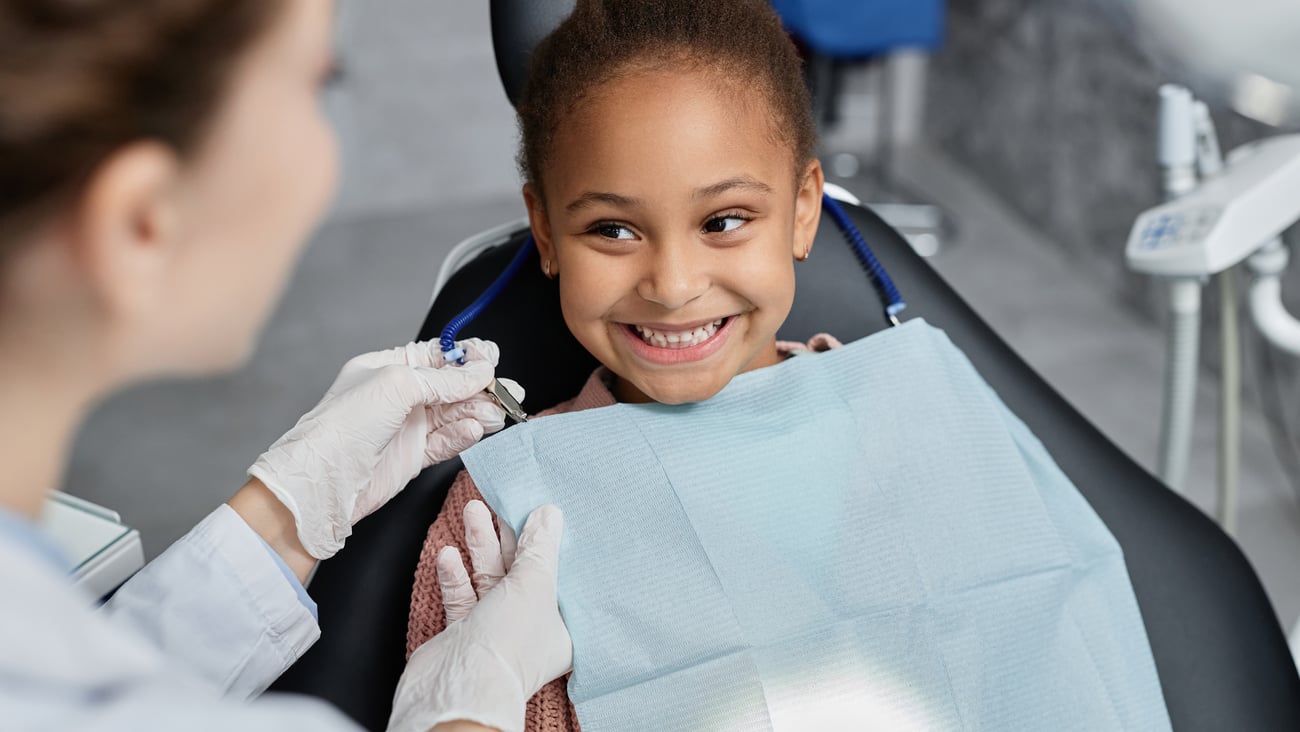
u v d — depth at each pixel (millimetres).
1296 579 1753
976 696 820
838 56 2447
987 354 1013
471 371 836
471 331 954
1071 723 836
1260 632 925
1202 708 901
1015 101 2811
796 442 867
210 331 435
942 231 2818
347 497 783
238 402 2285
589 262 780
